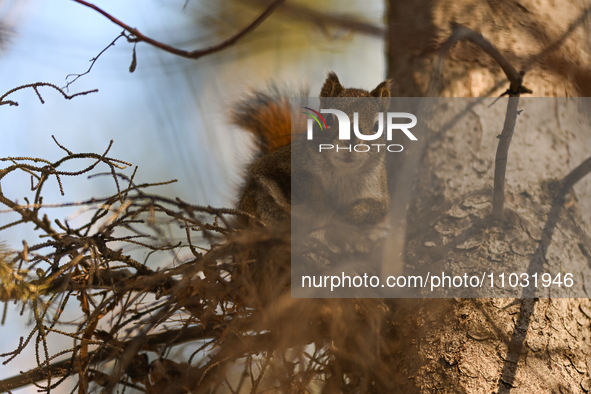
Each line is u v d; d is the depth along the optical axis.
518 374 2.91
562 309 3.14
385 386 3.21
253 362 3.32
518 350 2.97
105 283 3.26
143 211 2.91
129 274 3.49
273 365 3.18
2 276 2.51
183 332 3.51
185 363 3.39
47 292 3.00
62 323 3.02
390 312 3.46
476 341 3.04
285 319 3.24
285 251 3.30
